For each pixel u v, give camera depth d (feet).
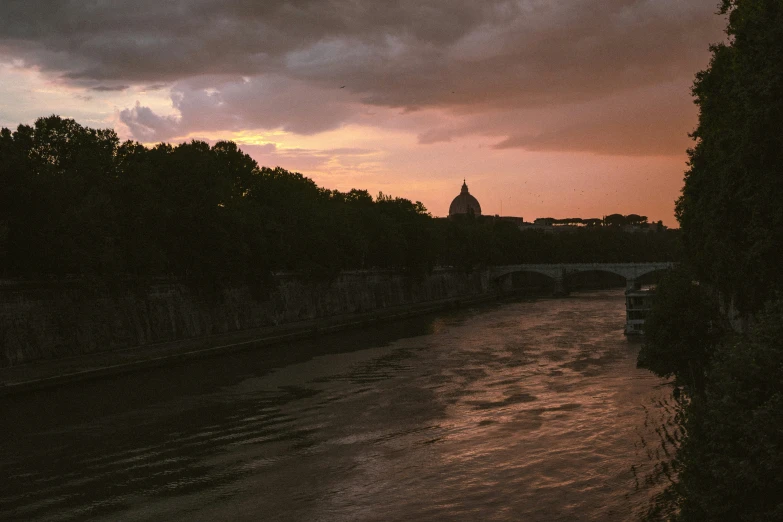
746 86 109.19
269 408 183.62
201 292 319.06
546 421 161.99
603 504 109.81
